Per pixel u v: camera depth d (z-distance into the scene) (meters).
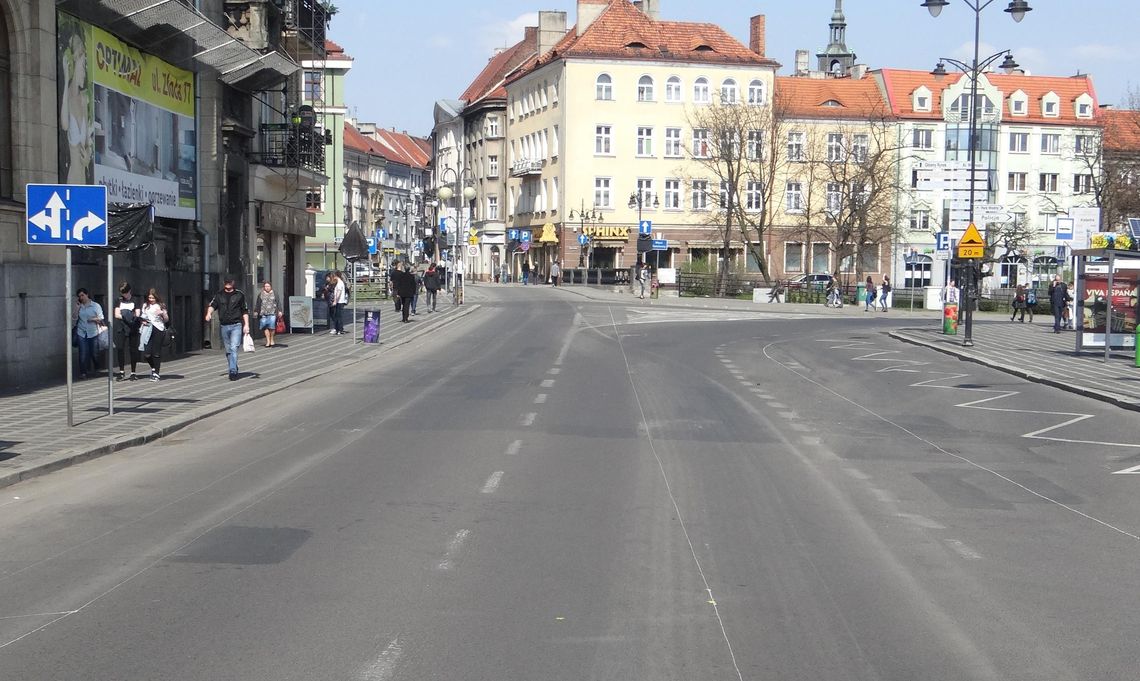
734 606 6.87
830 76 113.81
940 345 33.22
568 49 86.62
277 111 36.47
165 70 27.73
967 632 6.41
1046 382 22.94
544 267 92.81
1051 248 94.88
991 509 10.27
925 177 39.09
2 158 20.28
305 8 38.41
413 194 154.62
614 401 18.94
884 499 10.64
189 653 5.91
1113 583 7.60
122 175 25.05
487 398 19.27
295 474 11.62
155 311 22.17
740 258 89.06
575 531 8.95
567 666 5.74
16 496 10.49
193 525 9.12
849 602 7.02
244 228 33.97
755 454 13.37
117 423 15.38
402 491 10.64
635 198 72.06
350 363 26.31
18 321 20.03
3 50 20.22
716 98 86.88
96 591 7.13
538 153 94.31
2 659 5.81
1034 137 94.94
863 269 89.56
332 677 5.55
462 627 6.38
